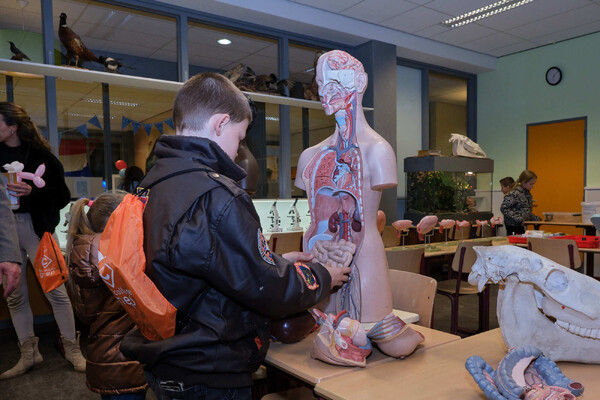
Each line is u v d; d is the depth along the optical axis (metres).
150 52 5.08
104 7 4.38
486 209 6.67
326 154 1.44
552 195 6.80
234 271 0.85
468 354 1.19
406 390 0.97
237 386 0.93
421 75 7.03
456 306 3.31
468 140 6.30
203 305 0.89
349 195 1.39
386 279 1.37
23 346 2.80
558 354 1.03
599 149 6.24
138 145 4.71
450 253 3.76
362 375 1.06
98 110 4.42
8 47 4.00
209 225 0.85
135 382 1.56
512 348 0.97
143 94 4.75
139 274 0.84
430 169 5.88
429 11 5.33
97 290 1.56
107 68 3.81
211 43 5.32
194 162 0.91
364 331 1.15
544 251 3.74
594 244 3.92
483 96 7.64
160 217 0.86
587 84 6.34
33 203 2.59
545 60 6.79
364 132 1.41
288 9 5.04
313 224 1.46
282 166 5.59
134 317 0.89
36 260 2.31
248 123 1.06
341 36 5.65
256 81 4.66
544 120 6.85
